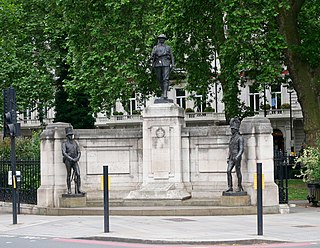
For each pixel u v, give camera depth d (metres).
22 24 47.41
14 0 47.66
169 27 35.25
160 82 26.06
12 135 21.78
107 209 18.39
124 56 38.97
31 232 19.12
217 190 25.02
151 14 38.69
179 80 41.53
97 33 39.69
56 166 25.36
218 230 18.42
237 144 23.59
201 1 34.31
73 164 24.92
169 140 25.31
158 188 24.95
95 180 26.22
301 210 25.02
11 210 27.22
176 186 25.05
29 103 48.44
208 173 25.28
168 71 25.98
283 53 35.69
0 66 46.38
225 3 32.38
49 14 46.31
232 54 33.75
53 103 49.72
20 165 27.53
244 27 32.06
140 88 40.41
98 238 17.41
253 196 23.55
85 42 41.28
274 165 25.02
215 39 36.78
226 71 35.00
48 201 25.14
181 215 22.81
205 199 24.72
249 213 22.86
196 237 16.92
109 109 40.09
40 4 48.22
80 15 41.31
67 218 22.52
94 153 26.30
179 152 25.28
